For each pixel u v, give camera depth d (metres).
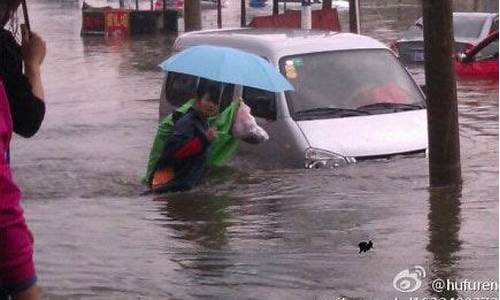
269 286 8.33
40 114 4.38
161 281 8.51
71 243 9.98
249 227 10.62
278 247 9.66
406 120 14.23
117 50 45.62
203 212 11.49
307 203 11.66
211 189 12.70
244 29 16.78
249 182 12.94
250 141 12.98
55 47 48.06
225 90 14.48
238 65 12.45
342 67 14.66
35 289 3.85
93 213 11.62
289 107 13.80
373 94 14.51
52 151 16.89
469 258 9.08
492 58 26.42
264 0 78.81
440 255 9.20
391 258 9.13
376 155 13.59
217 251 9.56
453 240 9.73
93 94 27.91
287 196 12.10
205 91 12.57
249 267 8.93
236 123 12.95
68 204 12.34
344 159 13.40
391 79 14.86
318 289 8.24
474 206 11.22
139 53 43.62
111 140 18.33
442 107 12.14
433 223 10.46
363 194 12.05
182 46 16.25
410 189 12.23
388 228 10.32
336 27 37.91
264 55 14.51
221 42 15.45
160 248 9.73
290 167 13.49
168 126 12.93
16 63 4.30
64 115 22.64
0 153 3.71
